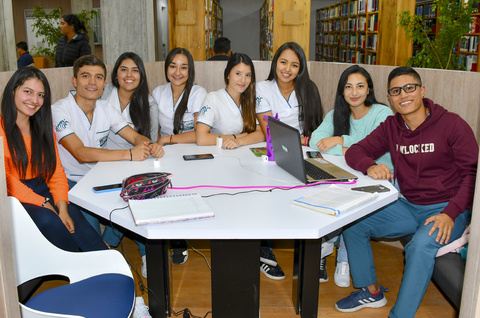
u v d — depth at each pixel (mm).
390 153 2430
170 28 5164
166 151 2682
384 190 1925
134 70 3051
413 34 4773
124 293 1636
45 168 2221
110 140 3072
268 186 2000
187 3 5109
